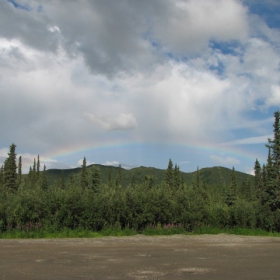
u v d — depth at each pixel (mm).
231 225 31359
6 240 20938
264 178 49312
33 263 12547
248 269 12086
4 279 9812
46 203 25109
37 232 23531
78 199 25859
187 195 30625
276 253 16828
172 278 10273
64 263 12625
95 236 23938
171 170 67875
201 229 28766
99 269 11547
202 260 14031
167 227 27766
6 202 25438
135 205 27500
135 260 13656
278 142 36688
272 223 31031
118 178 87062
